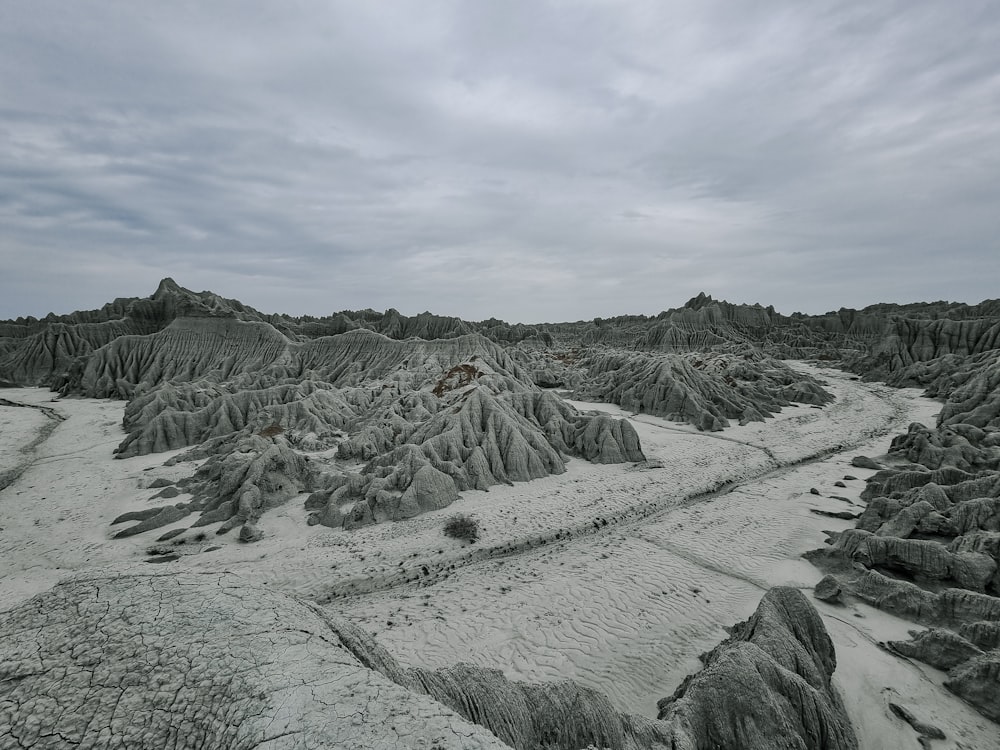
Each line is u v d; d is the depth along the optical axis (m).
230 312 85.31
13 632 9.39
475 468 34.62
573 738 10.62
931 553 20.52
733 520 29.44
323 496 31.19
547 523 28.98
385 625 19.36
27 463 41.66
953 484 28.14
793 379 77.44
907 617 18.69
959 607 17.64
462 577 23.44
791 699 12.06
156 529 28.50
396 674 10.08
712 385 64.81
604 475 37.91
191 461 41.09
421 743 6.84
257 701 7.52
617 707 15.05
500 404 42.50
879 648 17.08
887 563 21.77
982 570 19.47
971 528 22.88
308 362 77.44
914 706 14.39
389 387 58.25
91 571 11.33
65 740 7.29
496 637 18.47
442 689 10.50
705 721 11.79
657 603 20.61
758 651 12.88
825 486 35.00
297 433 44.84
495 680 11.25
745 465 40.41
